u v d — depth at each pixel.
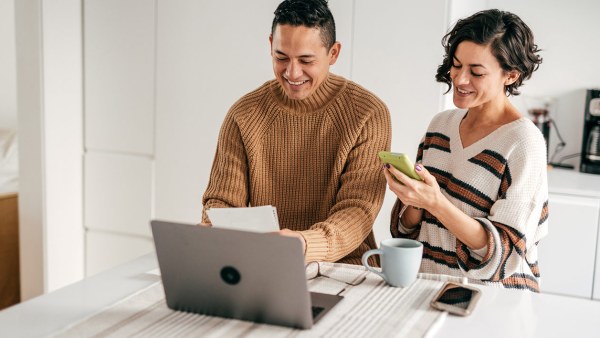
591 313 1.17
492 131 1.51
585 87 2.87
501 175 1.46
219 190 1.67
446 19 2.31
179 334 1.05
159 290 1.27
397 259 1.25
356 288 1.26
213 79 2.73
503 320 1.13
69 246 3.12
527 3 2.90
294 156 1.68
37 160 2.97
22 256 3.08
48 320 1.12
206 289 1.12
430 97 2.37
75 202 3.11
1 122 4.44
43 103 2.92
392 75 2.42
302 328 1.07
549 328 1.10
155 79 2.86
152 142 2.93
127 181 3.01
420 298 1.21
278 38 1.50
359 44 2.46
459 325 1.11
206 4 2.69
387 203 2.49
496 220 1.43
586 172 2.77
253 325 1.10
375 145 1.63
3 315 1.14
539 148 1.46
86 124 3.07
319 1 1.51
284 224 1.71
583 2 2.81
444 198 1.40
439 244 1.54
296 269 1.03
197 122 2.80
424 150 1.66
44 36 2.87
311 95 1.64
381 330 1.06
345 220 1.49
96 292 1.26
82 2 2.97
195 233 1.08
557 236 2.43
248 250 1.05
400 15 2.37
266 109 1.70
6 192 3.33
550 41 2.89
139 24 2.86
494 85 1.45
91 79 3.02
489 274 1.41
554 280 2.45
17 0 2.89
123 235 3.08
